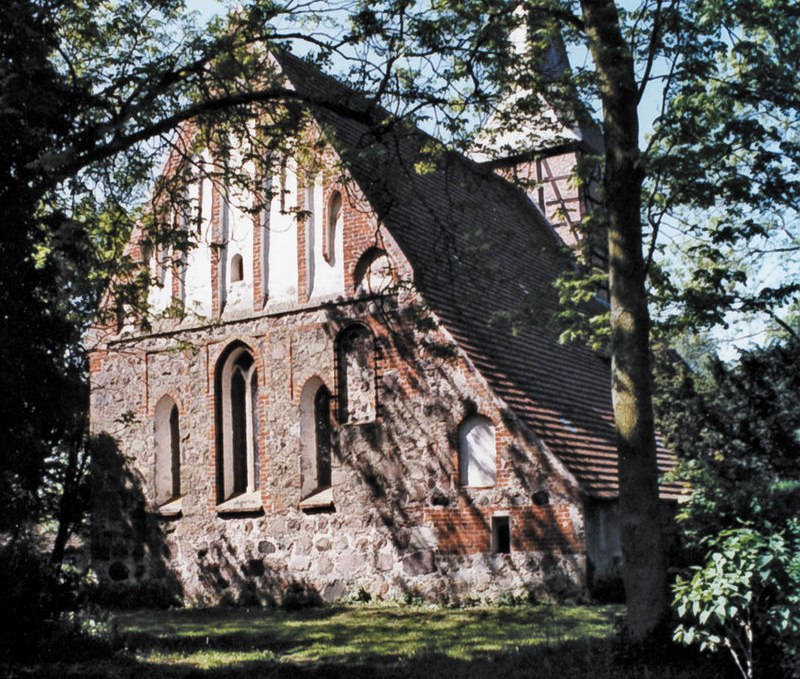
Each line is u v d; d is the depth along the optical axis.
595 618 15.66
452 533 18.64
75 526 23.75
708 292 15.28
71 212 14.97
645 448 11.73
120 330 23.11
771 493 10.51
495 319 16.72
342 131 21.55
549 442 18.22
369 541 19.45
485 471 18.55
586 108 13.29
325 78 15.09
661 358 17.55
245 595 20.73
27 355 13.59
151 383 22.66
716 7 12.78
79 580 15.43
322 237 20.77
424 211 22.23
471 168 15.22
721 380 15.58
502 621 15.88
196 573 21.47
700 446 15.02
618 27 12.42
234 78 14.18
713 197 13.13
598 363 25.09
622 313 12.02
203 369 21.95
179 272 22.47
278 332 21.05
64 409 14.30
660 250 16.02
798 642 9.39
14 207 12.36
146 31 14.34
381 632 15.42
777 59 14.18
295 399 20.69
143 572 22.14
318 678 11.66
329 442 20.34
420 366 19.30
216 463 21.55
